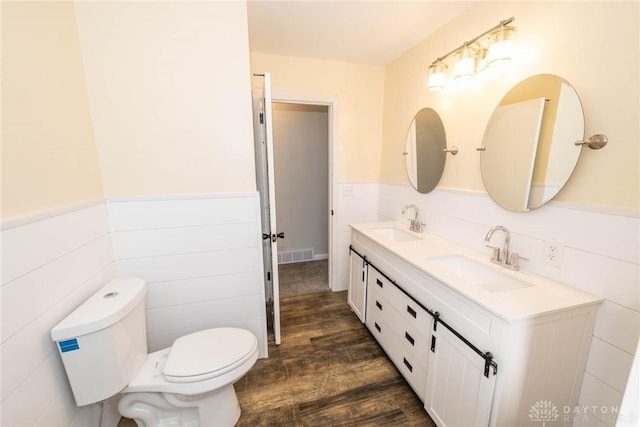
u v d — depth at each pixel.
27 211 0.90
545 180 1.20
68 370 1.00
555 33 1.14
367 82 2.58
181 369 1.19
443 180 1.90
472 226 1.65
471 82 1.61
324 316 2.40
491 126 1.47
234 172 1.60
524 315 0.91
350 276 2.42
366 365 1.80
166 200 1.52
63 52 1.14
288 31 1.91
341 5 1.60
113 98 1.37
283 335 2.12
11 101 0.86
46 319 0.96
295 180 3.64
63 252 1.07
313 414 1.44
